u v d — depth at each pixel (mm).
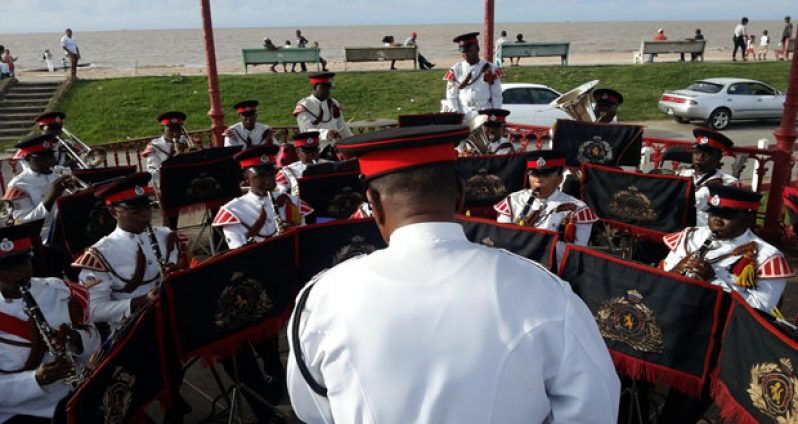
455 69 8711
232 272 3752
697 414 3787
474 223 4477
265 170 5316
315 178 6336
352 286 1407
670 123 21047
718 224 4137
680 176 5754
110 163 15656
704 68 27328
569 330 1342
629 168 9805
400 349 1305
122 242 4277
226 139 8789
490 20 9906
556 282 1454
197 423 4539
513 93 17609
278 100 22656
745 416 3031
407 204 1452
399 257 1423
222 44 145000
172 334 3471
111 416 2867
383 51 27719
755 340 2984
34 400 3285
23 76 32500
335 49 89000
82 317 3645
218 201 7211
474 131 7492
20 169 8984
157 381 3375
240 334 3854
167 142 8438
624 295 3615
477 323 1311
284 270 4129
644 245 6223
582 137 6934
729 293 3281
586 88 7812
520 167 6484
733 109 19828
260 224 5387
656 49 30125
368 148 1440
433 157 1446
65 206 5441
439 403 1267
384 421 1290
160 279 4359
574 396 1287
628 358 3641
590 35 158875
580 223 5188
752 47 33656
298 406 1524
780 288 4004
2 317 3303
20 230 3285
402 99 23250
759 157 7742
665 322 3471
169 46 141875
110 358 2850
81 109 21828
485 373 1276
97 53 107500
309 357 1436
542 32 195750
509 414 1272
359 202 6617
